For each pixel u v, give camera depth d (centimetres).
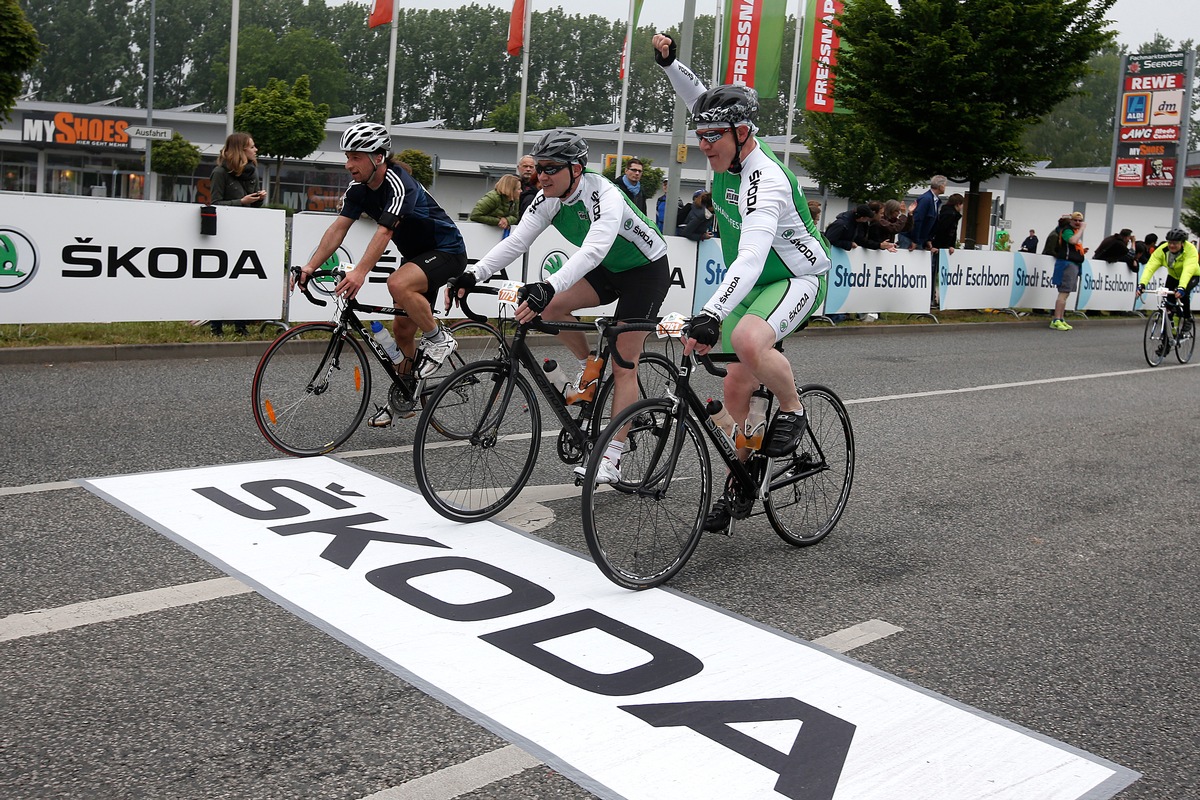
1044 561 448
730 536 447
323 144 5925
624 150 5475
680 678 304
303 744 256
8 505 421
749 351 391
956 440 686
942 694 309
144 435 552
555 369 452
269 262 884
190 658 298
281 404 517
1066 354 1247
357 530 416
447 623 332
